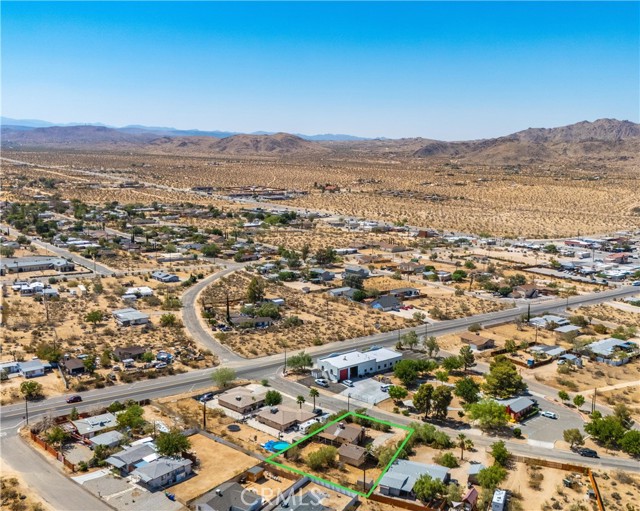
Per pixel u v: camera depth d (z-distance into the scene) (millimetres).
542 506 77188
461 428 100500
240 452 90188
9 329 141375
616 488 81875
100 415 100062
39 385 110188
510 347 137500
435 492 77375
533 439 96562
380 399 111250
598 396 113812
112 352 128625
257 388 114125
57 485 79875
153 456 85625
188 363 126000
